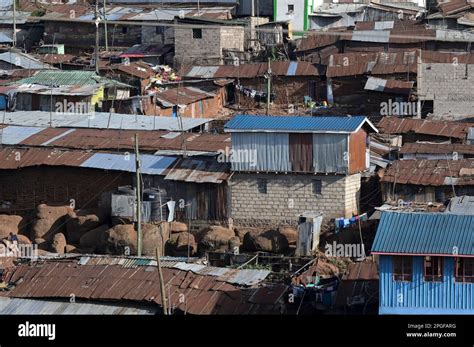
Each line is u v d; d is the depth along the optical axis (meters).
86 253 66.25
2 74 104.19
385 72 100.50
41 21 126.81
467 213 50.75
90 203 71.94
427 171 68.81
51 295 52.78
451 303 47.31
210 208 68.81
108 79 99.44
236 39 114.19
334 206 66.75
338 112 99.50
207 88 102.88
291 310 51.62
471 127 82.69
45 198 72.94
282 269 60.81
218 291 51.81
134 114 89.44
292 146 67.12
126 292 52.34
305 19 122.69
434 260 47.34
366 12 124.62
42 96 92.06
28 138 77.75
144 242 65.69
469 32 111.19
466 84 97.06
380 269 47.91
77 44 124.06
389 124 83.69
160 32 119.06
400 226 48.84
